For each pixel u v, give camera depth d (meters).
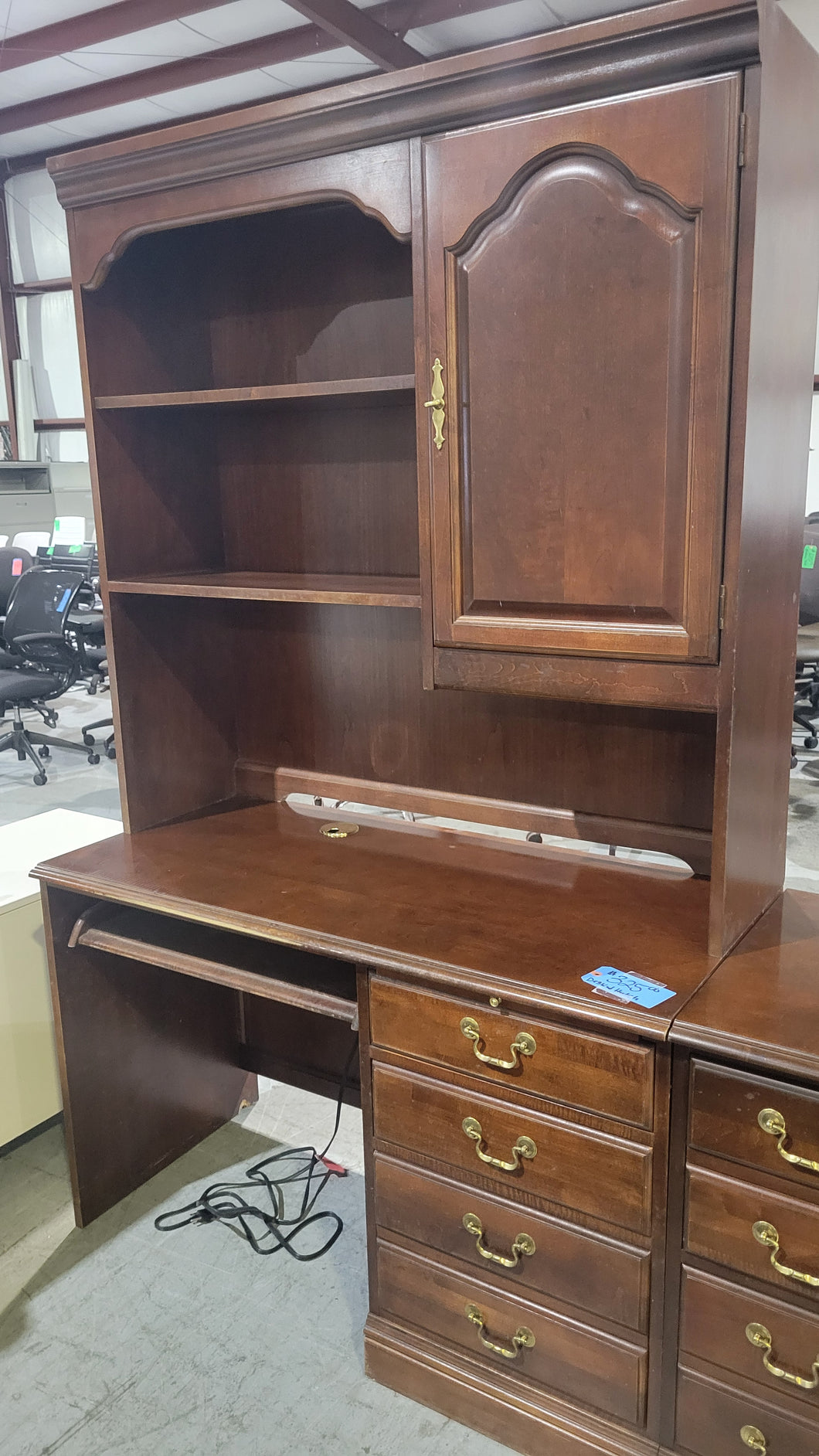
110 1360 1.68
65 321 8.27
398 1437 1.53
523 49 1.24
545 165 1.29
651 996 1.30
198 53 5.86
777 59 1.17
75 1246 1.95
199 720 2.14
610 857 1.85
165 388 1.97
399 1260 1.58
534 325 1.34
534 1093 1.37
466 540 1.46
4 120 6.91
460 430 1.43
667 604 1.32
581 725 1.81
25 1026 2.13
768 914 1.56
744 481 1.23
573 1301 1.41
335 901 1.65
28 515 7.85
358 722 2.07
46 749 5.38
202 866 1.82
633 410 1.29
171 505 2.01
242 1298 1.81
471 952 1.45
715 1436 1.34
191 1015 2.20
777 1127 1.19
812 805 4.30
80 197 1.72
